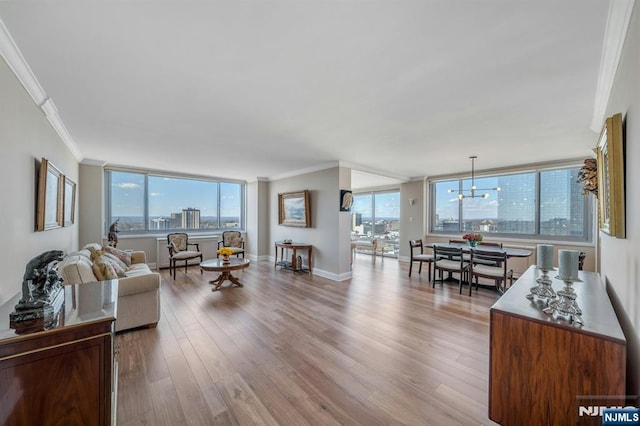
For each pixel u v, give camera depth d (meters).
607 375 1.19
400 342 2.57
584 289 1.98
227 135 3.38
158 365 2.16
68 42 1.55
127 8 1.28
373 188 8.48
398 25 1.42
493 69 1.84
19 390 1.07
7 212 1.69
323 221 5.38
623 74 1.48
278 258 6.71
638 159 1.17
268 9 1.30
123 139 3.56
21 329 1.13
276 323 3.01
